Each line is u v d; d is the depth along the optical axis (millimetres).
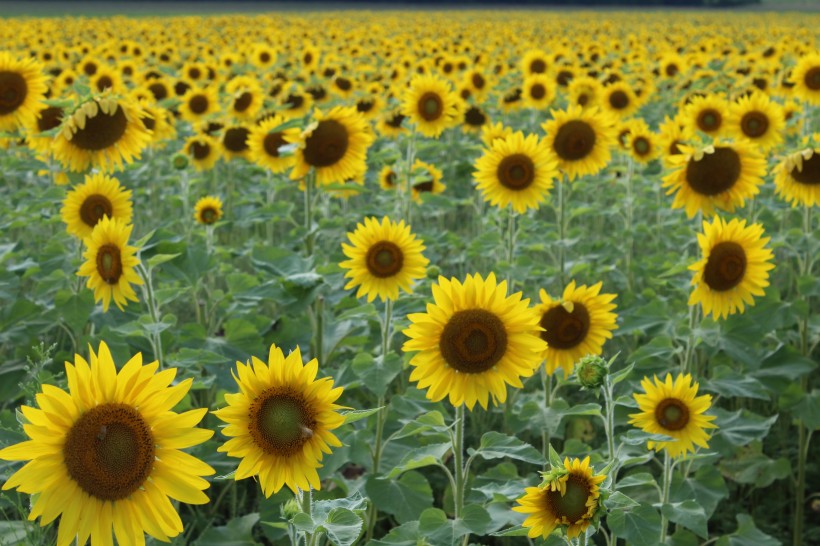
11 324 6543
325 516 3393
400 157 9102
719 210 7293
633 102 14391
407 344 4066
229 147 11016
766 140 9555
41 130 8461
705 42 26516
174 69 21172
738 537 5430
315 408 3148
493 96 18219
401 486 5156
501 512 4539
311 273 6469
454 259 9281
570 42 32000
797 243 7270
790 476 6832
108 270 5383
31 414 2697
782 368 6832
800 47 20125
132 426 2779
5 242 9438
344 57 24453
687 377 4695
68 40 32469
